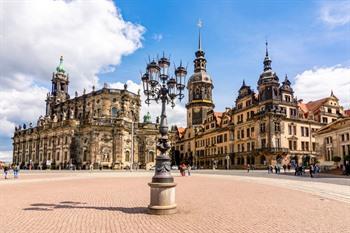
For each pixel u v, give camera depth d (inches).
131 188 1105.4
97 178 1798.7
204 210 617.9
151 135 4207.7
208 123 4466.0
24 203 717.9
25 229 457.4
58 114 4852.4
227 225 482.6
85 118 3927.2
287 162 3132.4
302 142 3297.2
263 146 3181.6
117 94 4156.0
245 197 820.0
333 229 453.1
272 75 3294.8
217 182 1398.9
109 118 3956.7
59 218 537.3
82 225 483.2
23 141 5083.7
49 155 4318.4
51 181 1518.2
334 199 776.3
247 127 3501.5
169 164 615.5
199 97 4968.0
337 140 2369.6
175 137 5423.2
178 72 730.8
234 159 3693.4
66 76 5393.7
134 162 4030.5
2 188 1112.2
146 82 716.0
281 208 639.1
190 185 1224.8
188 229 457.1
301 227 466.6
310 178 1657.2
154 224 490.9
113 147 3846.0
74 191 997.2
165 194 585.3
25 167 4680.1
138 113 4434.1
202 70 5093.5
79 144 3909.9
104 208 645.3
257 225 481.7
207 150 4424.2
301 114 3408.0
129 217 547.8
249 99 3580.2
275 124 3144.7
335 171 2206.0
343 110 3636.8
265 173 2380.7
